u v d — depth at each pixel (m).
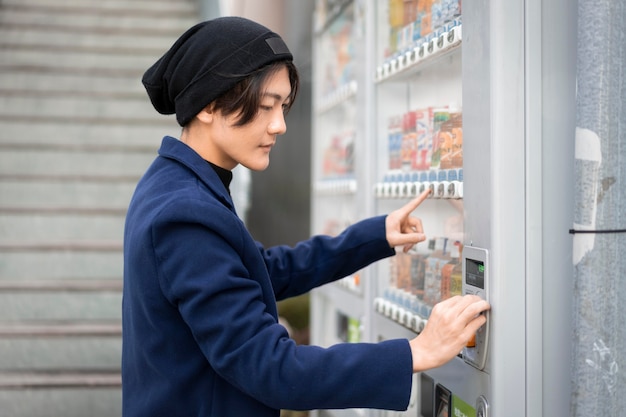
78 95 4.58
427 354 1.14
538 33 1.29
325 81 2.95
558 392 1.30
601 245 1.25
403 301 1.84
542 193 1.29
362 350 1.12
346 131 2.65
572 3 1.30
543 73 1.29
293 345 1.11
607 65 1.24
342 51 2.67
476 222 1.35
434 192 1.57
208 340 1.10
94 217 3.96
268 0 4.01
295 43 4.21
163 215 1.12
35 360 3.33
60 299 3.56
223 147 1.23
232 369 1.09
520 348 1.29
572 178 1.30
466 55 1.39
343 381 1.09
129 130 4.49
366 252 1.57
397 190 1.81
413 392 1.82
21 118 4.38
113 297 3.61
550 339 1.30
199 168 1.22
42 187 4.10
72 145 4.27
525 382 1.29
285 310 3.94
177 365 1.17
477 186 1.34
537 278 1.29
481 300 1.25
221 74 1.16
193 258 1.10
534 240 1.29
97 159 4.30
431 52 1.57
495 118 1.27
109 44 5.06
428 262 1.70
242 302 1.10
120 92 4.67
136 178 4.18
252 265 1.19
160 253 1.12
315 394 1.09
